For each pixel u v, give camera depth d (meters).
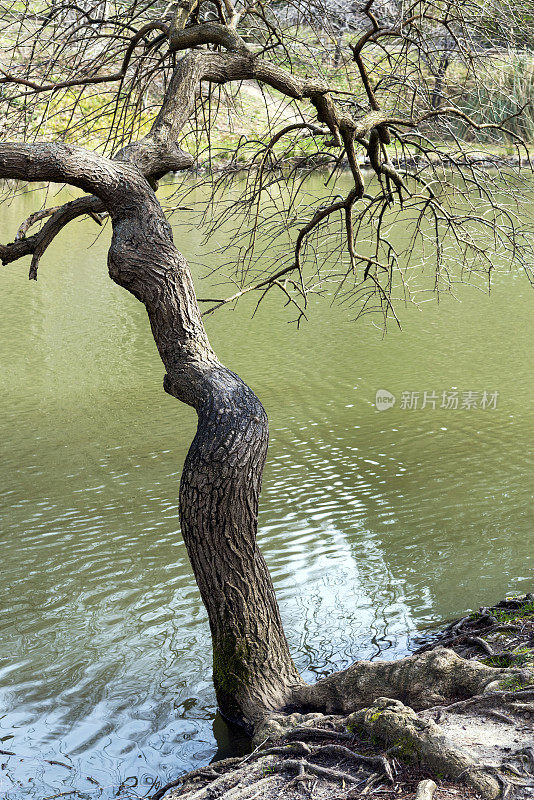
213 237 23.78
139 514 9.16
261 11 6.83
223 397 5.08
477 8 6.91
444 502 9.13
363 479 9.78
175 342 5.21
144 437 11.33
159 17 6.55
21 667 6.55
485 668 4.75
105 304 19.06
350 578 7.70
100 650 6.77
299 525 8.76
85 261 23.41
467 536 8.38
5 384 13.63
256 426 5.04
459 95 7.27
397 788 3.96
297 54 7.53
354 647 6.55
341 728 4.63
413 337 15.85
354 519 8.84
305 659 6.43
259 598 5.23
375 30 6.03
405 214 23.97
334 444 10.84
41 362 14.83
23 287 20.62
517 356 14.47
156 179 5.65
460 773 3.91
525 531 8.43
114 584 7.79
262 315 17.62
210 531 5.04
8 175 4.73
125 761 5.39
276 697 5.21
